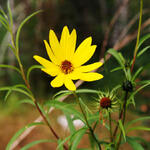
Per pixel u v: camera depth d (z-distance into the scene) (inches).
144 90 36.5
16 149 27.8
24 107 37.6
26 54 48.8
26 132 19.8
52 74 14.6
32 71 46.7
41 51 47.1
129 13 47.0
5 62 44.3
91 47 15.3
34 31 47.4
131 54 39.5
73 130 16.5
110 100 14.8
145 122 31.6
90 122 16.1
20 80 45.3
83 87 34.7
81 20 55.2
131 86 14.8
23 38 50.0
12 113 35.9
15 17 36.9
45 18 44.8
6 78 45.4
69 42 15.4
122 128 14.6
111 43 45.4
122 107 14.9
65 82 14.5
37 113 36.1
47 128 31.8
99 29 53.2
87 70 14.9
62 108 14.9
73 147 15.2
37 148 28.3
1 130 31.7
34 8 41.7
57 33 48.4
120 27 43.1
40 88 44.9
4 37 36.3
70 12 54.6
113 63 36.9
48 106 15.7
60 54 15.3
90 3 56.6
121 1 41.3
